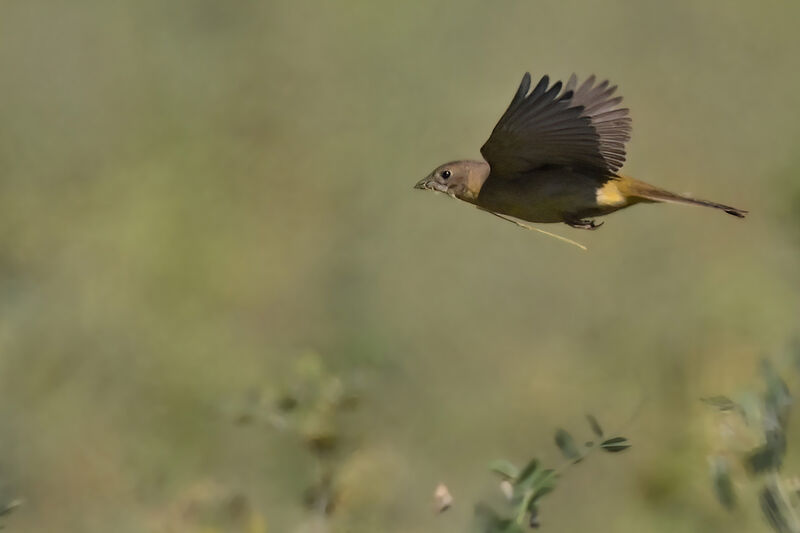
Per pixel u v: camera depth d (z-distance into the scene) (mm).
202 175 16719
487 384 13812
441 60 18547
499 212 8609
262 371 13680
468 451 12555
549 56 18609
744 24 18344
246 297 15039
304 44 18859
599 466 11594
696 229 15781
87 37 19016
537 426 12727
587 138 8156
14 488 9406
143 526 9836
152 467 10797
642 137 17609
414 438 12320
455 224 15969
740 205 16328
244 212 16312
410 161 17422
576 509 11234
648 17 18656
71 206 16031
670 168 17266
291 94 18312
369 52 18688
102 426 12055
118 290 14414
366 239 16031
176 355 13500
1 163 17016
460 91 18297
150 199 15914
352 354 13812
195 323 14305
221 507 7891
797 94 17781
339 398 7973
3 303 12867
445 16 18703
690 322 13875
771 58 18203
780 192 14883
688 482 10367
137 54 18766
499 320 15102
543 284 15312
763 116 17625
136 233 15344
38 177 16906
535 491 6078
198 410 11914
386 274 15586
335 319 14977
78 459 11312
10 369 12438
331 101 18203
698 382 12078
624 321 14531
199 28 19188
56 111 18109
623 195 8352
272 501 10164
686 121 17719
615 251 15555
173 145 17281
